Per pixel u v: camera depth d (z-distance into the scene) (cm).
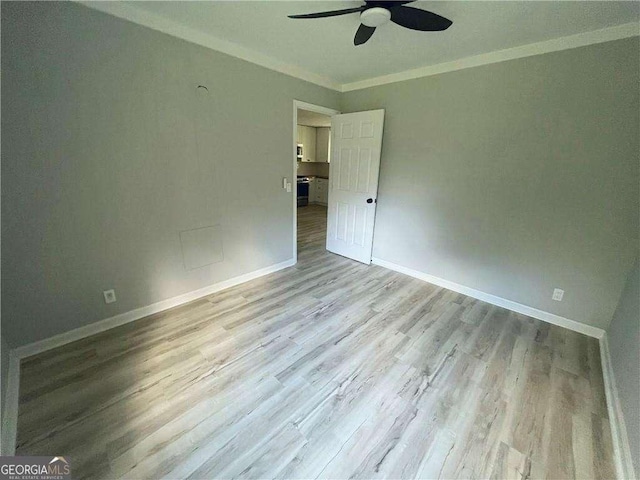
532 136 231
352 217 377
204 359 188
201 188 254
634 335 158
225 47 242
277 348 202
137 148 210
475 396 164
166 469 121
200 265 269
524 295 257
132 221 218
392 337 219
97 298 210
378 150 328
